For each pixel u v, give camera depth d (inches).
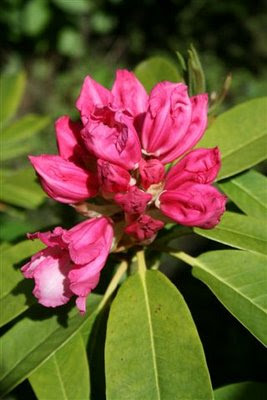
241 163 18.1
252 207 18.1
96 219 16.1
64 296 15.5
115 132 15.5
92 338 17.5
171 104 15.9
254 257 16.8
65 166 16.1
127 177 15.6
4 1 67.9
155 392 15.1
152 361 15.4
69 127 16.6
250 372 24.4
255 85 64.4
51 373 16.4
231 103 62.8
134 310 16.1
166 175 16.3
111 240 16.0
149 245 17.6
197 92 18.1
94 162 16.3
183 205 15.6
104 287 18.7
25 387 20.1
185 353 15.4
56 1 67.6
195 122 16.4
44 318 17.2
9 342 17.0
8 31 70.2
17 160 53.7
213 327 24.9
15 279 17.8
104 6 72.4
